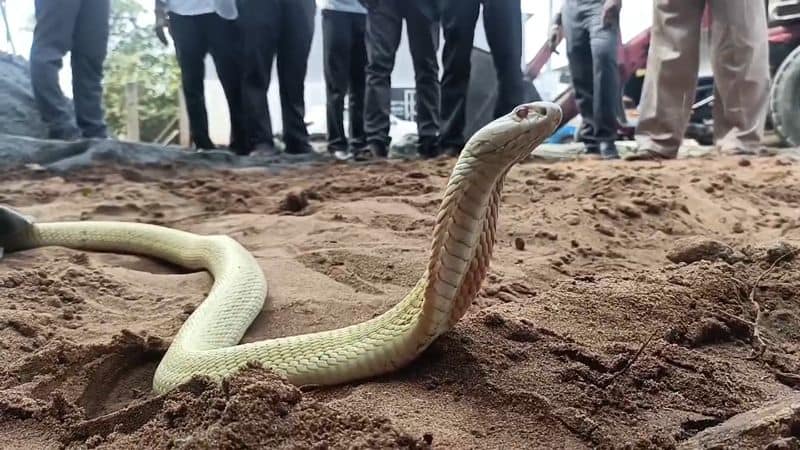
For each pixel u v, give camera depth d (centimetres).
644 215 140
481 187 54
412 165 237
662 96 245
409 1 259
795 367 65
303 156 296
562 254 110
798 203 168
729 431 49
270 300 90
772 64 346
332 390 62
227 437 45
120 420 55
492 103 312
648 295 78
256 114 297
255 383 49
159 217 157
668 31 242
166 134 452
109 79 430
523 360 62
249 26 285
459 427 52
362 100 319
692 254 102
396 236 124
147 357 77
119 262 120
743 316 77
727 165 221
